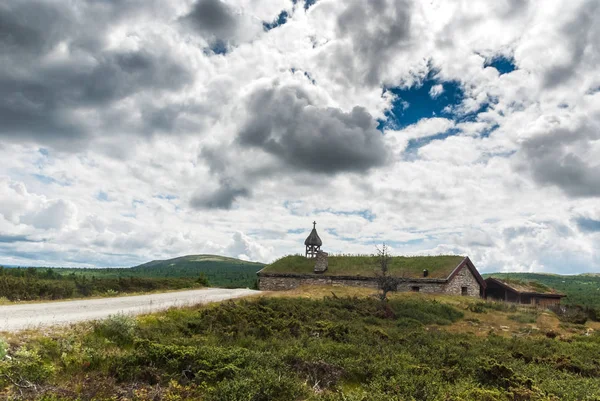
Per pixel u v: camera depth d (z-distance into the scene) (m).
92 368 11.34
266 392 10.05
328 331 21.47
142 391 9.84
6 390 9.09
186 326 18.72
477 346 20.80
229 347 14.66
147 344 13.20
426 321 30.48
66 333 13.87
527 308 39.78
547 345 23.31
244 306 26.55
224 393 9.72
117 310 21.41
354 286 46.91
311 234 56.91
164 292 40.75
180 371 11.72
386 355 16.12
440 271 45.69
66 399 8.73
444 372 14.36
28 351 11.25
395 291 42.31
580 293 97.00
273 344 16.92
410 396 10.96
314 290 43.19
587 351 22.08
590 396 11.84
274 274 51.03
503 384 13.61
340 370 13.39
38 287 29.75
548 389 12.71
